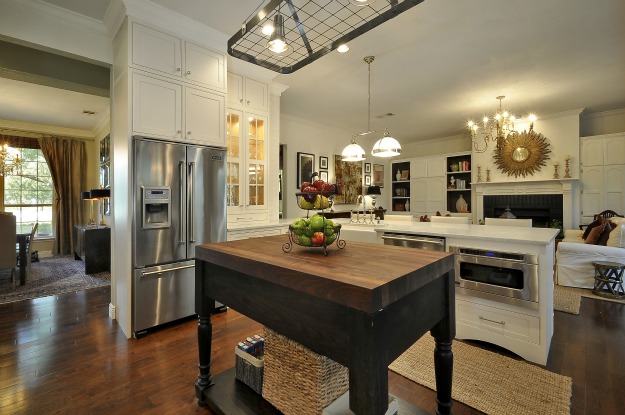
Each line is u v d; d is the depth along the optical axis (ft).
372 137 25.67
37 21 8.36
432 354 7.40
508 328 7.41
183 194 9.37
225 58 10.47
